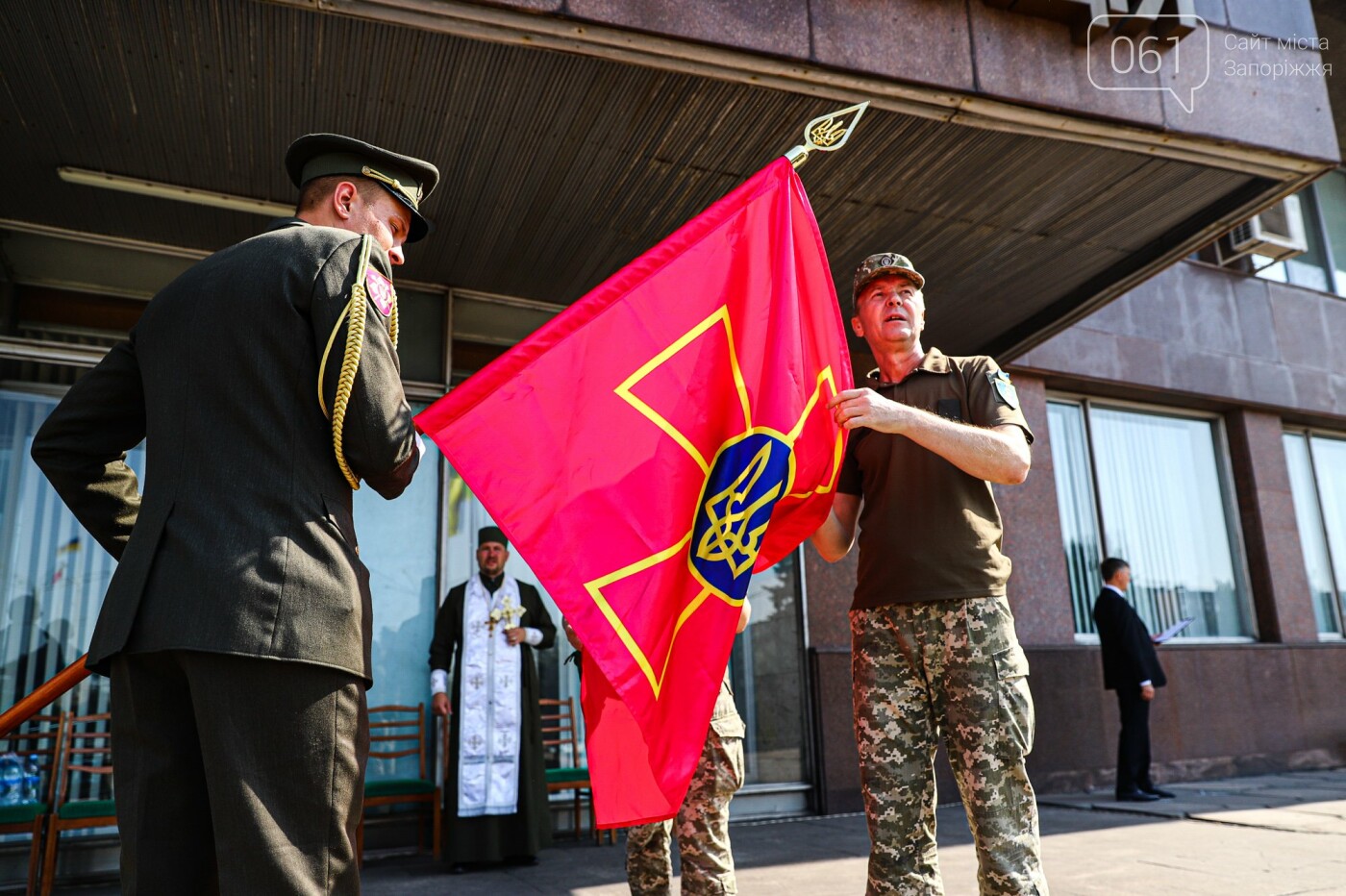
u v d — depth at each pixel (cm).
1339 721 867
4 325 497
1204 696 807
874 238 543
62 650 488
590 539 197
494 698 487
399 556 564
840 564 689
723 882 257
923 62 408
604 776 190
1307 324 975
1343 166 1058
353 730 144
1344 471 1006
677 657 198
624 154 450
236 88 396
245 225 516
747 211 245
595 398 208
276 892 129
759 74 389
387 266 165
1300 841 472
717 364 226
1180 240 533
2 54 369
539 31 354
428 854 509
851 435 262
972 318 651
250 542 139
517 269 577
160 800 137
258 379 148
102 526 172
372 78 389
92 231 518
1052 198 501
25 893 438
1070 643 767
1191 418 930
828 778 638
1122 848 467
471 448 196
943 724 230
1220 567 901
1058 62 434
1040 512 789
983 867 216
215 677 134
